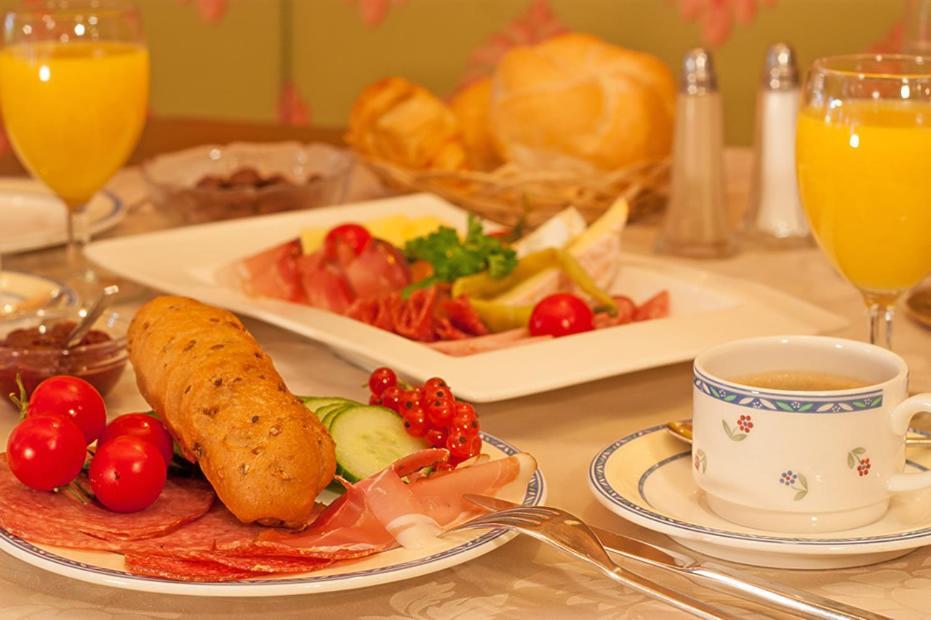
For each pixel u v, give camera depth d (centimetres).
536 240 145
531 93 179
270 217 163
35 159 154
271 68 341
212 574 72
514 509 78
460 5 320
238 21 340
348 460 89
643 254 163
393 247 140
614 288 144
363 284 136
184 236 156
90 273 157
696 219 163
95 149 153
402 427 94
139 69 156
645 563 74
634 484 88
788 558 79
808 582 77
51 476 82
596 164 177
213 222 174
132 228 179
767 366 87
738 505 81
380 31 329
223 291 137
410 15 325
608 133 175
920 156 103
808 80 110
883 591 76
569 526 74
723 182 164
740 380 86
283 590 71
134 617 75
